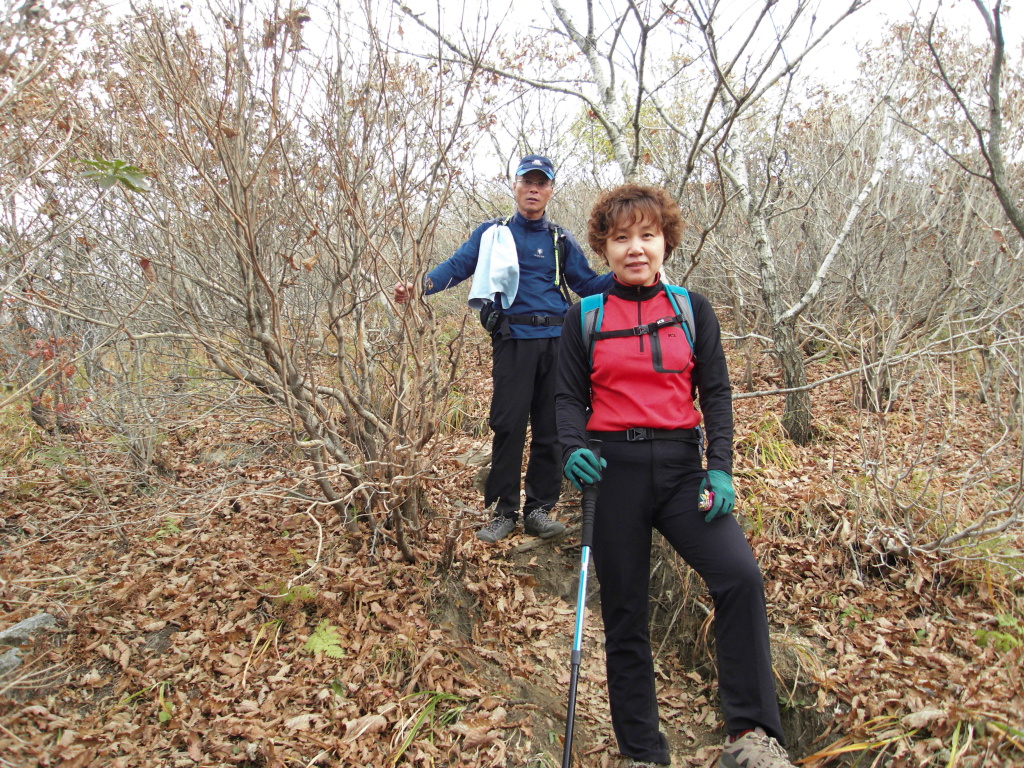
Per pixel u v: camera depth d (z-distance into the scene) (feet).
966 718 7.40
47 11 8.25
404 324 9.78
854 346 15.62
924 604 9.65
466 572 11.09
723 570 6.87
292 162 9.97
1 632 8.45
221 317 11.75
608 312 7.63
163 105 9.50
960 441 13.98
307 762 7.48
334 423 10.77
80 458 13.12
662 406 7.40
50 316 12.57
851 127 21.81
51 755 7.01
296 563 10.55
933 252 17.51
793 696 8.75
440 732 8.27
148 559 10.79
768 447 14.29
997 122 8.68
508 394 11.54
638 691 7.61
